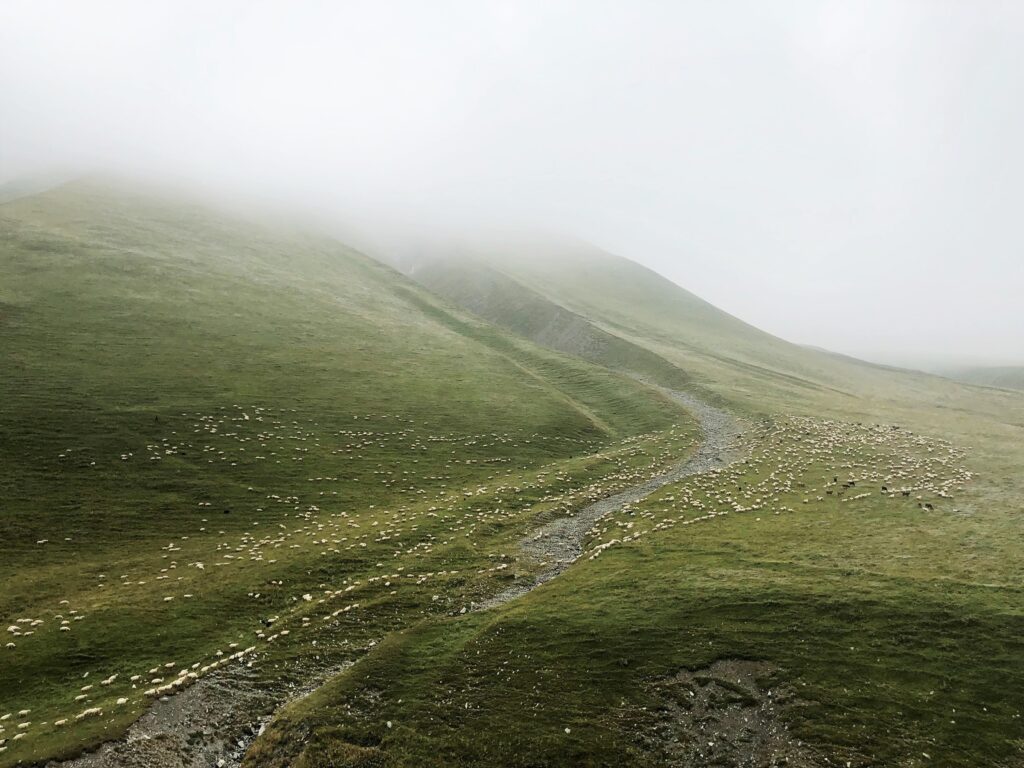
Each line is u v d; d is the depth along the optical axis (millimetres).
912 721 26438
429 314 176125
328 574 47312
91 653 36219
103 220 170375
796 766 24922
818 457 78000
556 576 45656
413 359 124125
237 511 60625
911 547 45250
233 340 111062
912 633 32000
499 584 44844
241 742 28672
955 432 96625
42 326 96312
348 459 76438
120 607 41312
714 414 109688
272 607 42344
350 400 96000
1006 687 27703
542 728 27938
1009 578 37781
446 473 76062
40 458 63250
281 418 84625
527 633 35625
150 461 67000
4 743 27859
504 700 30000
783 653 31469
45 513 55094
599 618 36469
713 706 28547
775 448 83625
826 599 35844
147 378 87500
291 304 143750
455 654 34125
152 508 58906
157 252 154000
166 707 30797
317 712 29359
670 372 140500
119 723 29094
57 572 47031
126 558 50406
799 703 28094
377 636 37875
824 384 163375
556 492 69000
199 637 38281
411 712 29344
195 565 48969
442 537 54844
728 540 49281
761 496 62719
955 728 25859
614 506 63750
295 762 26531
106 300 113500
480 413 99000
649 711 28609
